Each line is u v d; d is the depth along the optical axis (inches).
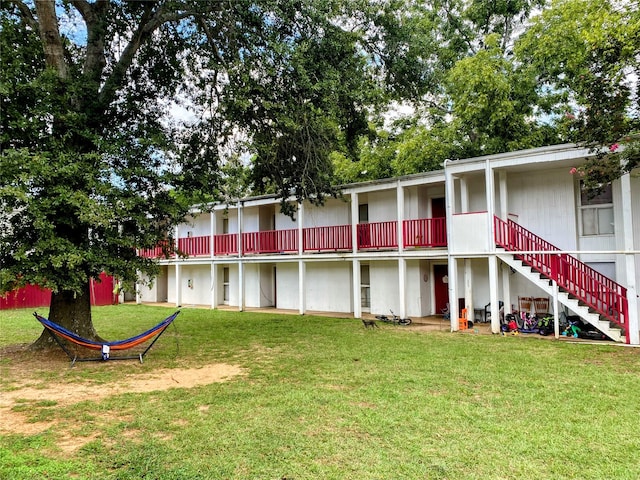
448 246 530.6
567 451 182.7
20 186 293.3
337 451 185.2
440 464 171.6
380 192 712.4
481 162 509.0
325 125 450.6
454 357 370.3
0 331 557.9
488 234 500.1
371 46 430.6
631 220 413.1
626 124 362.0
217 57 427.8
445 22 884.6
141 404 254.7
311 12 359.9
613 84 358.6
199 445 192.9
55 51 381.7
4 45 342.0
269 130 446.3
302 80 368.5
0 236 339.3
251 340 477.4
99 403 257.1
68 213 340.5
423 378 303.7
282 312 773.3
